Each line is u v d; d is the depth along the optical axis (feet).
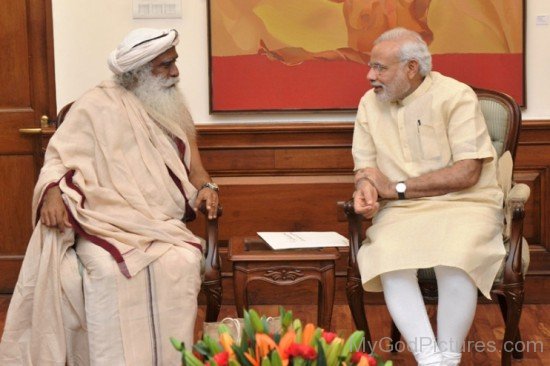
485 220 10.47
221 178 14.08
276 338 6.15
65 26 13.97
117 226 10.52
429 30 13.60
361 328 10.85
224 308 14.11
